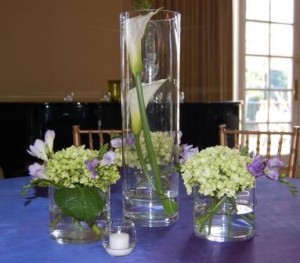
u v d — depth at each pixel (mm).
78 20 4051
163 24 1041
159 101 1029
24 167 3064
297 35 5059
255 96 4938
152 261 830
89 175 917
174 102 1064
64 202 885
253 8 4863
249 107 4922
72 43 4035
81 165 921
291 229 1026
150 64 1021
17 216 1136
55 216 932
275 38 4980
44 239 954
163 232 1000
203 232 948
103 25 4160
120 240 852
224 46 4461
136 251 881
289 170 1883
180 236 973
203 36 4371
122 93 1053
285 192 1404
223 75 4473
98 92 4168
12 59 3803
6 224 1066
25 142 3078
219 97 4449
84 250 885
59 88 4004
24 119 3080
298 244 925
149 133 1016
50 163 931
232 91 4527
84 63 4094
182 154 1077
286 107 5086
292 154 1898
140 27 990
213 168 900
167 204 1041
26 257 851
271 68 4980
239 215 935
